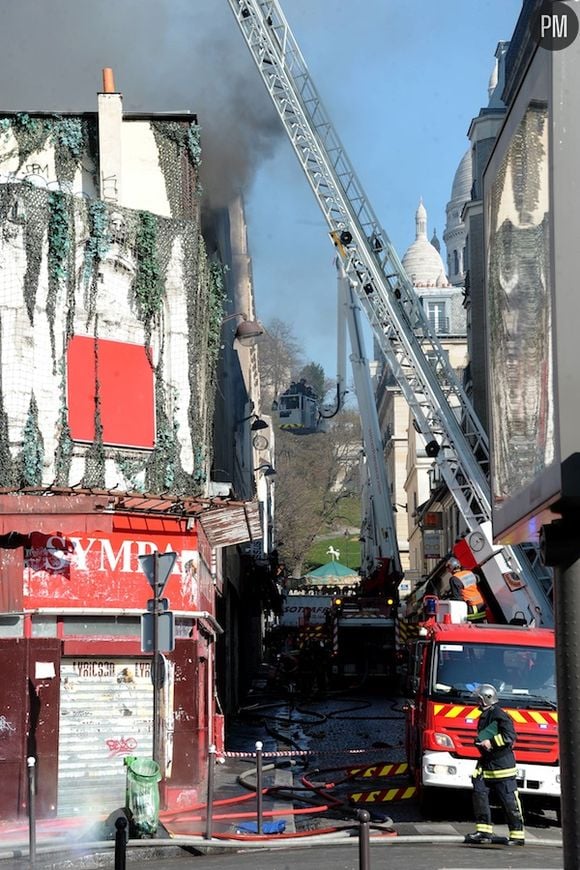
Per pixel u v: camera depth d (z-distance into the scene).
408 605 59.38
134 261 21.08
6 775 17.81
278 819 16.73
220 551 29.81
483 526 26.64
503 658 17.44
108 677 19.25
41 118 22.81
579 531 5.29
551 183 5.23
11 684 18.11
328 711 36.94
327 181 27.66
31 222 19.73
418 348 27.86
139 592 19.62
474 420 28.00
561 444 5.09
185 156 23.30
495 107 55.59
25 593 18.50
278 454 114.38
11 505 17.67
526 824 17.09
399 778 21.75
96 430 20.16
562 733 5.24
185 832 15.53
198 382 21.81
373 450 46.56
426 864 12.62
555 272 5.17
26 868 13.30
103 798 18.75
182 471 21.33
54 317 19.84
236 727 32.38
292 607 54.41
